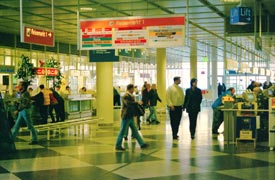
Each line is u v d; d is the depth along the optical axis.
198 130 15.79
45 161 9.62
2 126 10.90
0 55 23.45
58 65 24.91
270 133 11.01
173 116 13.26
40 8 15.33
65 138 13.74
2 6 14.98
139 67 39.62
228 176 7.86
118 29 12.04
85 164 9.22
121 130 11.23
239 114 12.35
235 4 14.30
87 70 30.59
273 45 25.19
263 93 13.09
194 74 37.12
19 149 11.41
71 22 18.94
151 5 14.80
